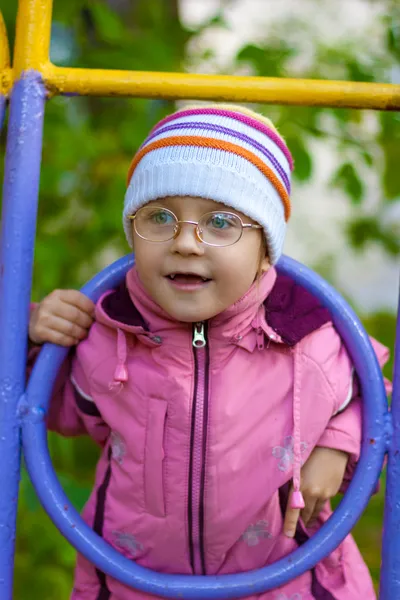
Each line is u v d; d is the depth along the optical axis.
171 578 1.22
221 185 1.15
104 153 2.05
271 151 1.23
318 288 1.30
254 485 1.23
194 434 1.22
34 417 1.22
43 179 1.94
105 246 2.19
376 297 3.70
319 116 2.06
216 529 1.24
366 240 2.52
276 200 1.23
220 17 2.12
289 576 1.20
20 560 2.14
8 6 1.84
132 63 1.93
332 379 1.23
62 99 1.97
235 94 1.22
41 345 1.28
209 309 1.16
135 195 1.20
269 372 1.24
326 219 3.09
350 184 2.14
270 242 1.22
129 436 1.25
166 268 1.15
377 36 2.27
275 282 1.33
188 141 1.17
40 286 2.01
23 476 1.92
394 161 2.18
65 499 1.23
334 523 1.21
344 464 1.26
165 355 1.24
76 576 1.35
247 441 1.23
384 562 1.18
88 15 2.12
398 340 1.21
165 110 2.05
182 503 1.23
